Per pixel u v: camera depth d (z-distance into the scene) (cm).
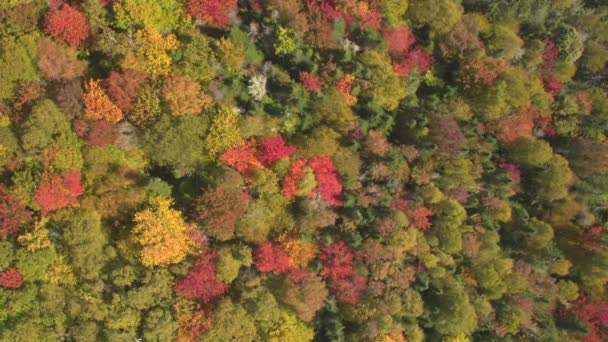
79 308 4181
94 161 4134
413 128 4747
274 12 4506
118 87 4031
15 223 4028
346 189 4606
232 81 4325
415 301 4728
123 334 4197
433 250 4875
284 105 4475
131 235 4200
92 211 4206
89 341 4184
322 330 4731
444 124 4712
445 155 4769
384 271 4622
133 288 4219
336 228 4644
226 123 4259
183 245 4278
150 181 4228
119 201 4238
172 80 4128
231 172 4275
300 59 4488
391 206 4719
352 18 4666
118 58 4109
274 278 4516
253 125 4325
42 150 3978
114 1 4066
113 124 4112
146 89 4134
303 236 4503
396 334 4741
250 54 4462
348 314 4684
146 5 4097
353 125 4600
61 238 4172
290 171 4403
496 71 4922
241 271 4472
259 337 4556
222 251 4331
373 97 4659
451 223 4834
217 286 4325
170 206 4341
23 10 3894
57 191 4031
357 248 4603
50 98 4009
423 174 4778
